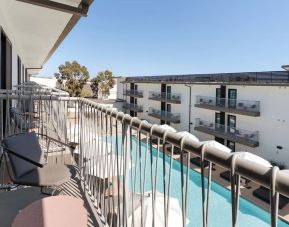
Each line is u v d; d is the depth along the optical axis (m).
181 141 1.05
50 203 1.77
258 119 16.44
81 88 35.12
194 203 4.35
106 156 2.28
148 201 2.74
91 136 2.80
